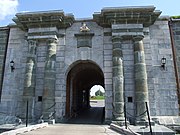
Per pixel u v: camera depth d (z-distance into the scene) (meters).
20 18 16.69
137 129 12.31
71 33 17.20
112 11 15.70
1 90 16.95
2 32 18.64
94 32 16.97
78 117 20.16
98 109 30.56
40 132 10.77
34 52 16.55
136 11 15.59
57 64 16.59
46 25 16.84
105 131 11.43
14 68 17.27
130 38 16.14
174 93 15.19
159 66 15.82
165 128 12.70
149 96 15.06
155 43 16.36
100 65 16.22
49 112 15.14
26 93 15.55
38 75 16.42
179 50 16.30
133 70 15.63
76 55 16.64
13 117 15.88
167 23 16.81
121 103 14.51
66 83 17.05
